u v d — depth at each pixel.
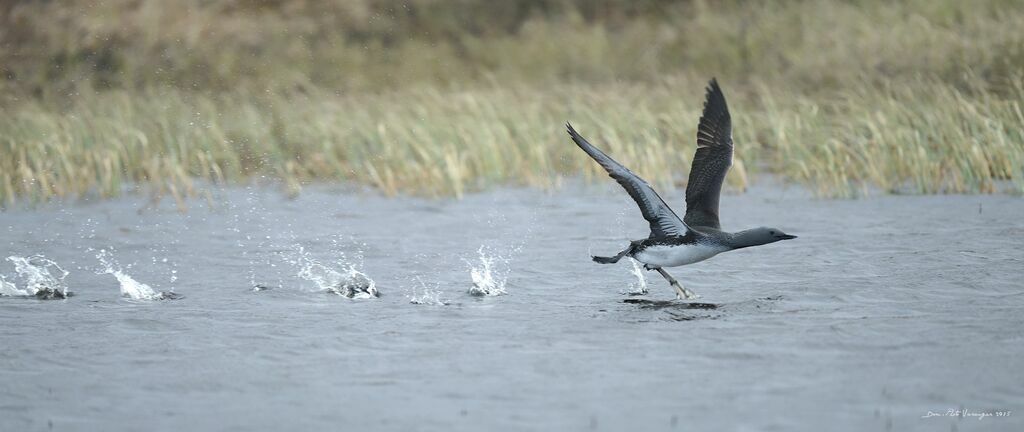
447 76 32.53
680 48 32.09
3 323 12.38
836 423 9.02
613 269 14.90
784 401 9.50
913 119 21.48
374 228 18.42
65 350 11.31
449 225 18.66
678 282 13.00
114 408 9.65
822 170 20.64
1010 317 11.90
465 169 22.22
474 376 10.30
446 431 8.98
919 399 9.50
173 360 10.95
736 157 22.81
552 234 17.72
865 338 11.22
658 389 9.85
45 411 9.59
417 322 12.25
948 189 20.30
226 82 30.88
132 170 23.12
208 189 22.48
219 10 34.38
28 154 22.72
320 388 10.06
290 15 34.88
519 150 23.00
